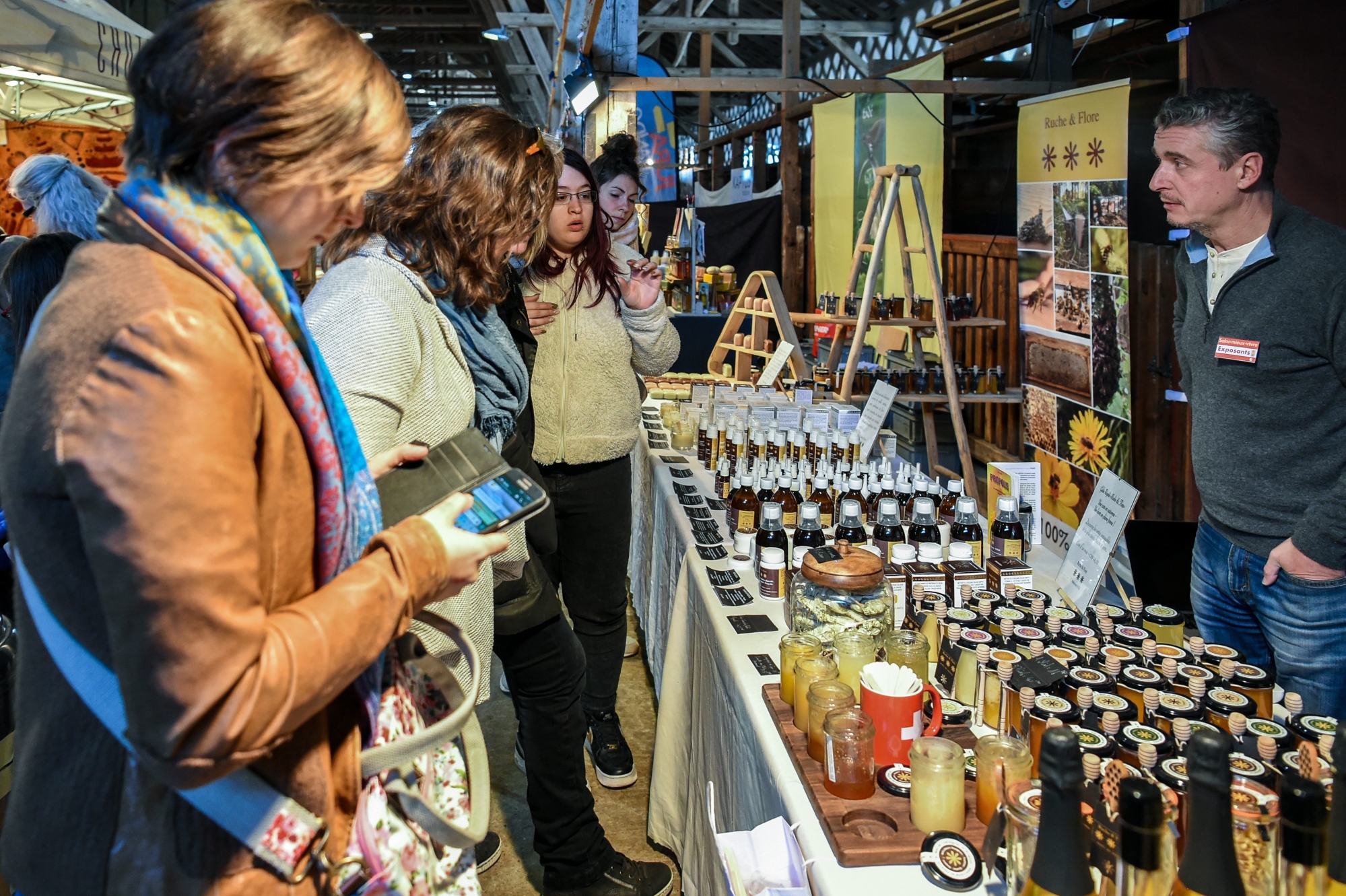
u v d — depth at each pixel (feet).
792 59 24.50
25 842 2.78
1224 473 6.87
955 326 15.30
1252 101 6.34
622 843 8.35
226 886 2.73
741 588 7.26
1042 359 15.12
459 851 3.51
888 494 8.64
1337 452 6.40
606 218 11.43
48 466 2.36
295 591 2.80
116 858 2.72
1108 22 18.81
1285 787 3.22
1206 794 3.14
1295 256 6.34
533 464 6.72
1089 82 18.78
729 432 11.13
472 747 3.54
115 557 2.24
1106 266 13.26
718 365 17.43
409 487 3.66
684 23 36.96
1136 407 15.02
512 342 6.00
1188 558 8.00
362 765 2.98
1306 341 6.31
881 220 14.62
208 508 2.30
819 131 24.17
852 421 11.60
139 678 2.29
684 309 23.39
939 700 4.82
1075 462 14.40
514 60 50.67
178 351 2.33
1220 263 6.89
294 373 2.71
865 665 5.24
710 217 31.50
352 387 4.50
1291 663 6.54
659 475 11.27
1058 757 3.20
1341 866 3.18
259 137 2.53
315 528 2.89
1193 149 6.48
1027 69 21.16
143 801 2.71
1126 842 3.14
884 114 20.70
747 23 36.96
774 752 5.01
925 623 6.01
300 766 2.82
